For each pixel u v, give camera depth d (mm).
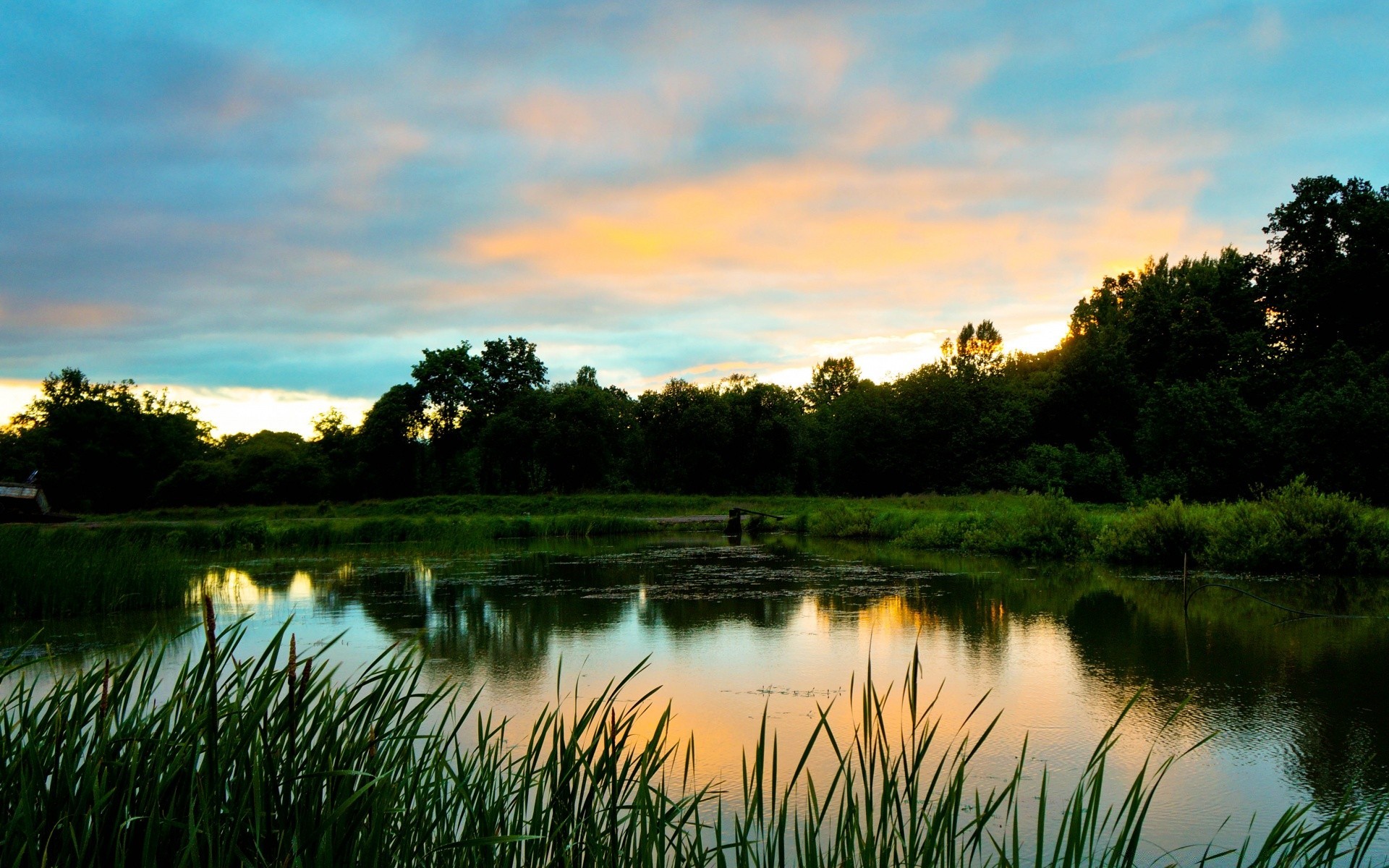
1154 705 7047
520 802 3340
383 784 2742
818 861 3260
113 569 12359
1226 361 40594
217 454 59906
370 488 44656
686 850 4172
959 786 3051
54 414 48812
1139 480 35812
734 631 10359
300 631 10484
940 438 44094
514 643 9734
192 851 2293
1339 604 11562
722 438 45781
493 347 50125
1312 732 6316
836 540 25922
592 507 37906
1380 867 4270
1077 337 47375
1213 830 4750
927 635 9938
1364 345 35750
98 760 2508
